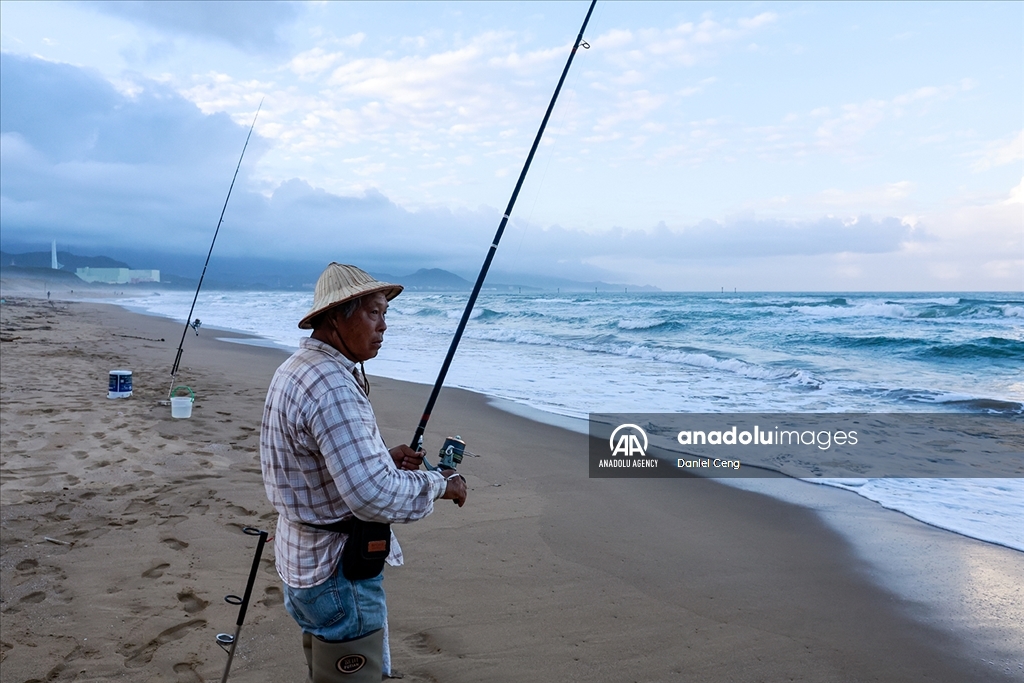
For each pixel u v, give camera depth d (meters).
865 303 25.33
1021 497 4.51
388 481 1.44
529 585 3.13
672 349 13.51
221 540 3.50
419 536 3.72
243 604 1.78
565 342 15.34
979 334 14.74
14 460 4.71
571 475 5.00
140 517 3.78
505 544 3.63
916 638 2.69
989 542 3.72
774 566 3.40
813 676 2.42
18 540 3.41
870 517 4.14
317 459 1.47
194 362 11.08
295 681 2.31
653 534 3.83
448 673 2.40
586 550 3.57
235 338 17.20
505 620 2.80
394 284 1.57
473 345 15.36
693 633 2.72
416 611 2.87
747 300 36.12
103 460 4.80
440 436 6.23
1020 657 2.55
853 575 3.29
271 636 2.60
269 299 56.12
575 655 2.54
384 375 10.23
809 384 9.19
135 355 11.79
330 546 1.50
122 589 2.95
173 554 3.31
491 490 4.61
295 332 19.72
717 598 3.04
